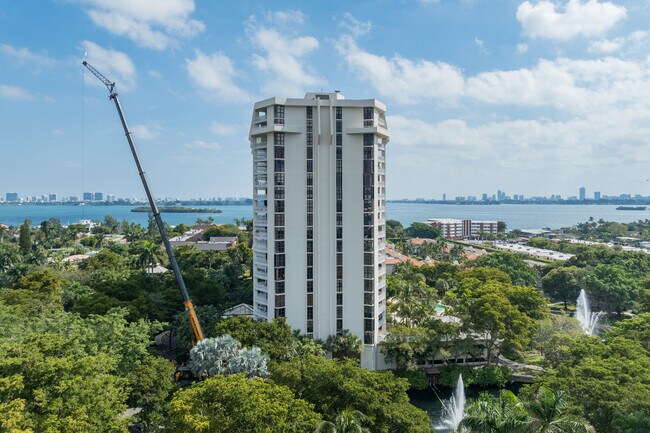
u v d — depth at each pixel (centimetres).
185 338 8294
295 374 5281
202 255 15638
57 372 4125
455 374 8300
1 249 15725
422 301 10006
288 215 8550
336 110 8625
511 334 8269
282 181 8500
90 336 5794
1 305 7462
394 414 4678
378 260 8912
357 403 4731
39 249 17500
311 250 8631
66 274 12350
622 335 7400
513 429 3750
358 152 8625
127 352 5947
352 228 8644
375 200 8675
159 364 5894
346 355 8450
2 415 3416
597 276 12644
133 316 8350
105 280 10950
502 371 8338
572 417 4084
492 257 16450
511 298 9806
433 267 15475
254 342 7069
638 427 4356
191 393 4181
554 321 9125
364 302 8669
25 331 5894
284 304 8600
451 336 8556
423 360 8469
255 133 8719
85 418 3809
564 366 6050
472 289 11262
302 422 4041
